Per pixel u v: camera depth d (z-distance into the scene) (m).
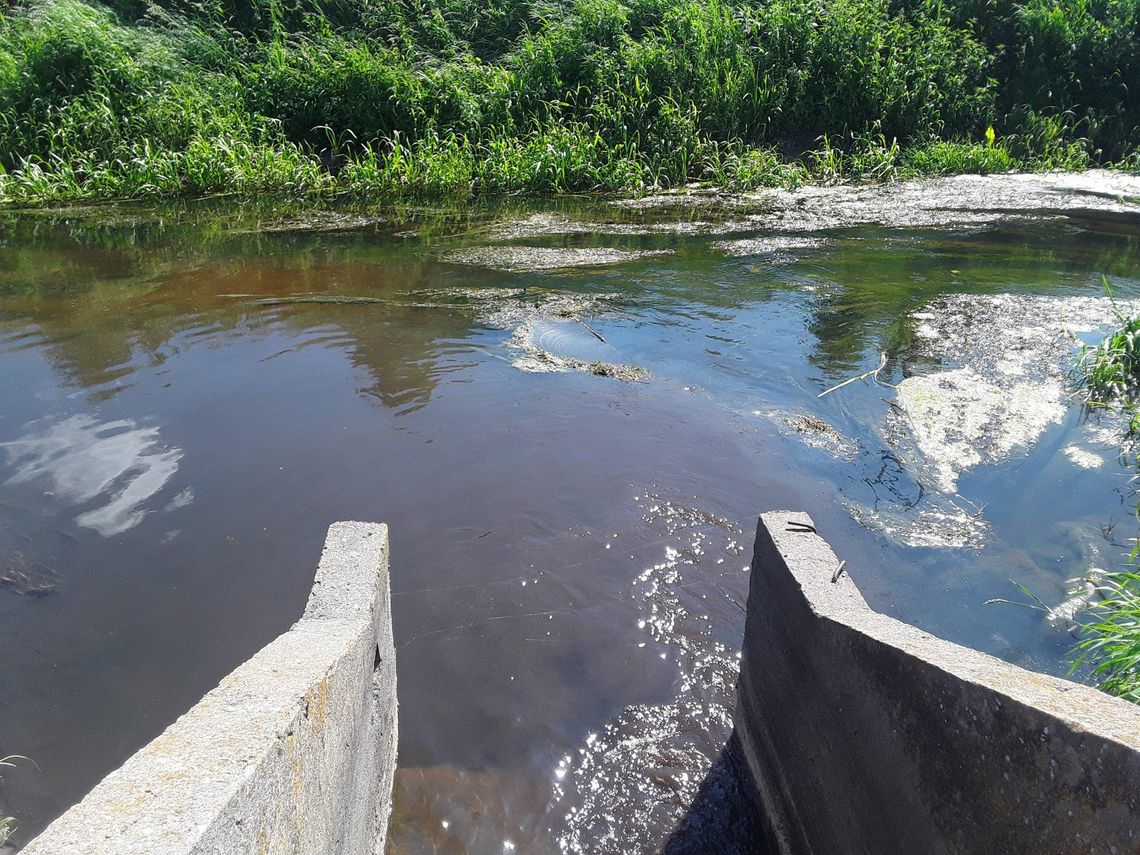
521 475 4.92
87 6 14.80
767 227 11.02
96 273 8.73
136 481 4.80
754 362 6.59
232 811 1.43
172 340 6.89
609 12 15.09
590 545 4.32
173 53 14.47
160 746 1.60
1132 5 15.70
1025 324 7.23
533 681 3.51
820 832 2.51
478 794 3.02
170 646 3.62
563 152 13.37
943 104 15.01
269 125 13.90
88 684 3.41
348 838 2.22
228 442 5.25
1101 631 3.34
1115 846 1.46
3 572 4.02
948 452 5.25
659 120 13.91
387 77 13.96
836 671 2.36
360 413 5.66
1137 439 5.32
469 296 8.04
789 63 14.78
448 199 12.88
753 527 4.50
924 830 1.98
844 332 7.15
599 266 9.13
